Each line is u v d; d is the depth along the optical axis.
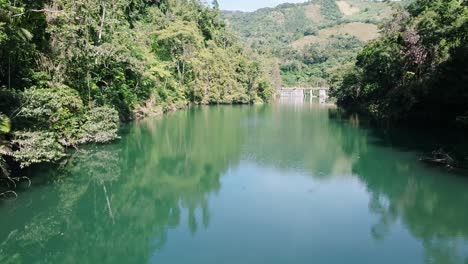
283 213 17.34
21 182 20.06
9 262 13.05
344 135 39.06
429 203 18.56
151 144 33.38
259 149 32.03
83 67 29.81
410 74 42.28
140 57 46.91
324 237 14.88
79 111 27.19
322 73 166.50
